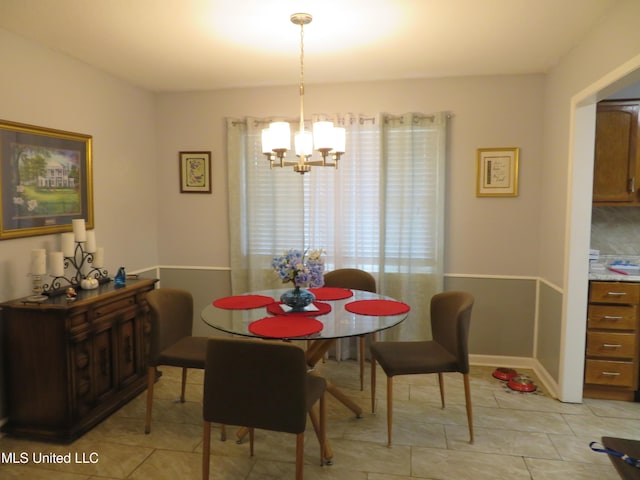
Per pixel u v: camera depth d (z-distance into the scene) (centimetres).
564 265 308
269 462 243
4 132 258
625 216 360
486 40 282
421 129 369
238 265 405
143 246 399
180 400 318
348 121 378
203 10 238
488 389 333
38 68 284
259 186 395
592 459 244
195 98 404
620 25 223
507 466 238
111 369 293
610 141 331
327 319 251
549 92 345
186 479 228
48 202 290
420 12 241
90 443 261
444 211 374
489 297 376
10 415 265
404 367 255
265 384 195
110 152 353
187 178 411
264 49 298
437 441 262
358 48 297
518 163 363
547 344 343
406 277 375
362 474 231
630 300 303
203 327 421
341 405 309
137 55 308
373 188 381
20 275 274
